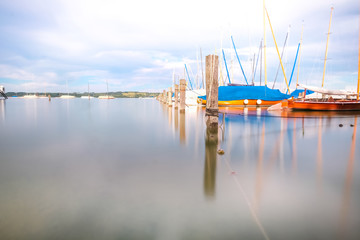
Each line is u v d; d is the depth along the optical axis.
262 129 14.24
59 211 4.16
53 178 5.85
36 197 4.74
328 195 4.76
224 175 5.96
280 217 3.90
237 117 22.31
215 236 3.40
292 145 9.70
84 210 4.19
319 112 28.12
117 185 5.35
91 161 7.37
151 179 5.71
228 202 4.43
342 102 29.25
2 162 7.30
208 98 13.23
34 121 19.94
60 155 8.21
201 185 5.29
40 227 3.67
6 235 3.46
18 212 4.12
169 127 15.56
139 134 12.69
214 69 12.93
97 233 3.51
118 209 4.21
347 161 7.25
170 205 4.34
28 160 7.54
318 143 10.12
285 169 6.46
